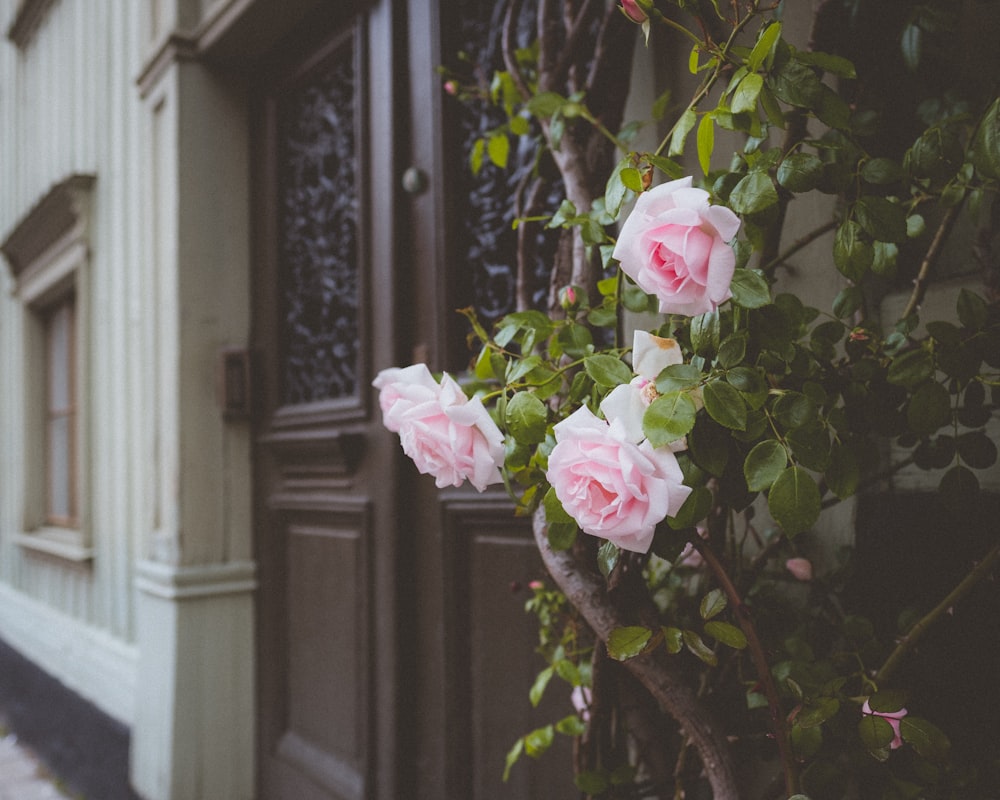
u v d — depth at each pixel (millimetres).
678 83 1552
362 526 2238
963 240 1268
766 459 843
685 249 750
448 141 2111
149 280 2902
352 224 2473
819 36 1169
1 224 5277
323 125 2605
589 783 1247
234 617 2705
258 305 2795
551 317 1443
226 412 2697
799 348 975
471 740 1981
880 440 1290
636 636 944
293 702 2568
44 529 4547
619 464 749
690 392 821
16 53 5043
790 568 1226
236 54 2736
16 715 4199
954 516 1074
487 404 1625
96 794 3119
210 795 2605
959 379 934
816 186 931
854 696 1037
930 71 1309
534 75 1636
